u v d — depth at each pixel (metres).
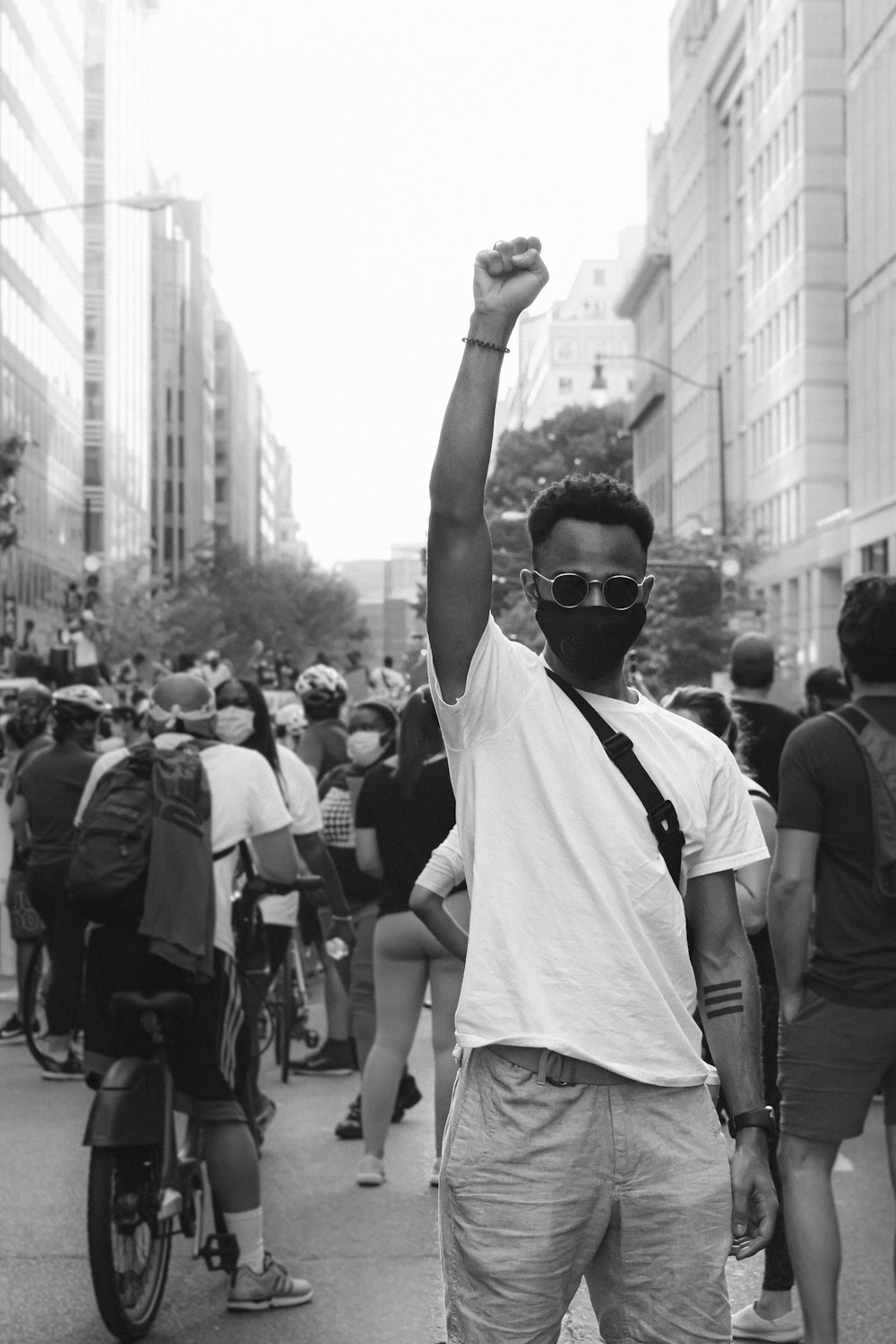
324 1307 6.27
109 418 111.75
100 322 111.25
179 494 165.38
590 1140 3.39
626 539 3.57
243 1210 6.26
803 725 5.45
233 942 6.49
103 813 6.18
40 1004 11.13
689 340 90.19
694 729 3.62
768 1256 5.93
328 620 118.94
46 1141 9.05
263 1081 10.87
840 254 66.62
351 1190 7.95
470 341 3.50
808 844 5.36
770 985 6.17
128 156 123.81
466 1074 3.48
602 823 3.45
